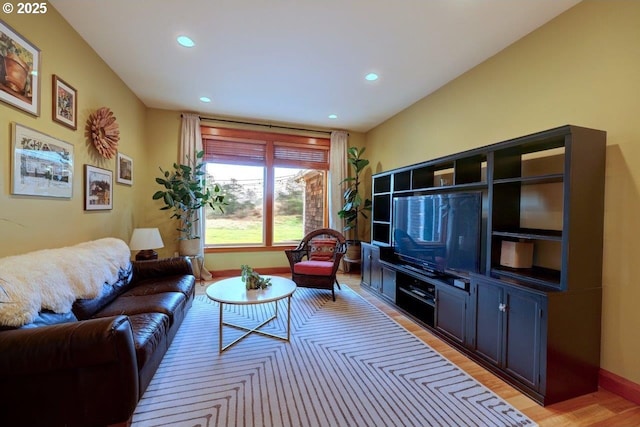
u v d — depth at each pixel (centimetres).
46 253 190
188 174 421
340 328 285
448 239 285
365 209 524
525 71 251
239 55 289
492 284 212
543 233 209
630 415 168
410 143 420
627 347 182
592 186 187
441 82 345
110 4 219
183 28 247
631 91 182
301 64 305
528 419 164
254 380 196
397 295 338
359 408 170
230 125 484
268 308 338
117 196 343
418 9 219
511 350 197
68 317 175
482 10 219
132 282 286
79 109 262
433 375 207
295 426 155
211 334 267
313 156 539
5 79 181
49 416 136
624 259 183
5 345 127
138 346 163
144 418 159
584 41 207
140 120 412
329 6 217
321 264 388
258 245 511
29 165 202
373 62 299
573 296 182
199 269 460
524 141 206
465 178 288
